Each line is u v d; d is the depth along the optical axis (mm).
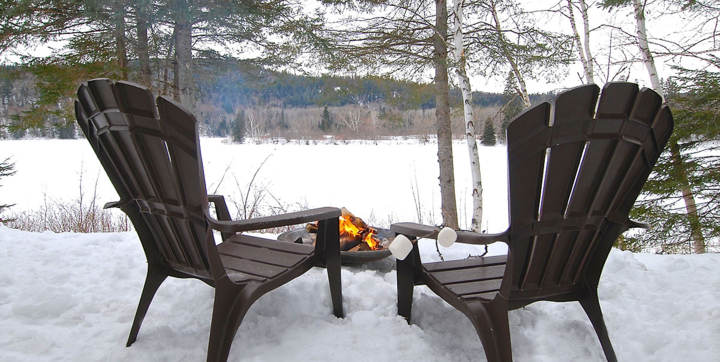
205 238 1535
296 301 2150
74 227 5605
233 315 1557
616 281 2504
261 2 5766
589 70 5957
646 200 5953
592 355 1803
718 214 5688
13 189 11328
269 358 1686
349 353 1722
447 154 5605
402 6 5477
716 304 2127
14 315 2010
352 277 2486
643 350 1854
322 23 5371
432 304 2148
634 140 1468
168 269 1873
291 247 2123
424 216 6980
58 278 2484
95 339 1846
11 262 2691
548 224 1506
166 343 1806
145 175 1603
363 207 10320
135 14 5621
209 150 16500
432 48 5465
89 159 16250
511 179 1411
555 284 1705
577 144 1425
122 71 6062
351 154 18859
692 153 5805
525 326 2027
